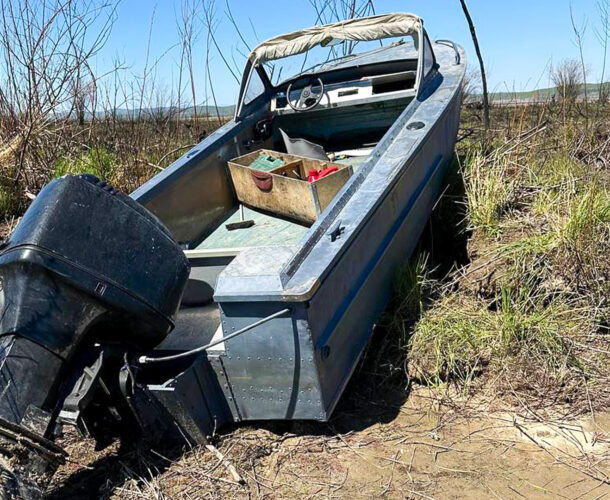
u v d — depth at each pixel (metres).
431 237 4.33
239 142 4.62
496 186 4.40
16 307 2.27
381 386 3.16
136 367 2.48
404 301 3.40
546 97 8.78
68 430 2.91
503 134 5.93
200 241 4.10
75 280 2.32
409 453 2.67
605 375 3.08
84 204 2.44
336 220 2.97
